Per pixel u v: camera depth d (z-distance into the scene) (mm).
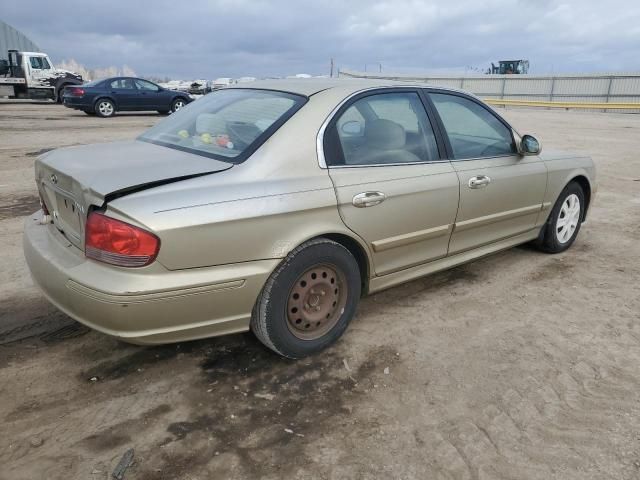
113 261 2535
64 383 2924
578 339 3514
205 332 2820
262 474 2312
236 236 2717
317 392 2900
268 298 2920
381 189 3312
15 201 6707
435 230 3719
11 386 2879
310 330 3184
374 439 2539
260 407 2766
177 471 2318
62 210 3025
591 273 4680
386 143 3486
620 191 8219
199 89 33469
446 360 3234
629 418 2721
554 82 34969
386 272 3549
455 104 4043
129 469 2318
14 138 12336
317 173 3072
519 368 3160
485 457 2434
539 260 4984
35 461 2348
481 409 2773
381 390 2928
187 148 3232
